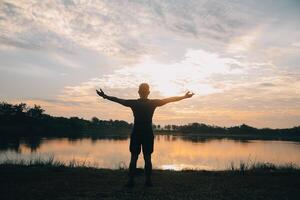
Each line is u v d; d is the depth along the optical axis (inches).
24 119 4638.3
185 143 2883.9
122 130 7396.7
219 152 1542.8
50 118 5123.0
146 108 263.0
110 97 262.4
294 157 1209.4
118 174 354.6
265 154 1423.5
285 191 270.4
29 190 258.1
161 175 358.3
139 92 266.5
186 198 235.1
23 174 341.7
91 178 323.3
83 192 250.8
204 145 2443.4
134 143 265.7
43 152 1211.2
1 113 4554.6
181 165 870.4
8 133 3617.1
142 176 342.3
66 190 259.0
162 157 1152.2
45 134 4001.0
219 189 274.1
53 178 319.6
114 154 1230.3
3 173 344.5
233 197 243.1
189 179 331.0
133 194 243.6
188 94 266.5
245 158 1125.1
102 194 243.0
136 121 264.5
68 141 2433.6
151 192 251.9
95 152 1322.6
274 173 392.8
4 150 1305.4
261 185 299.4
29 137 2984.7
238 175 372.2
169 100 266.5
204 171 411.2
